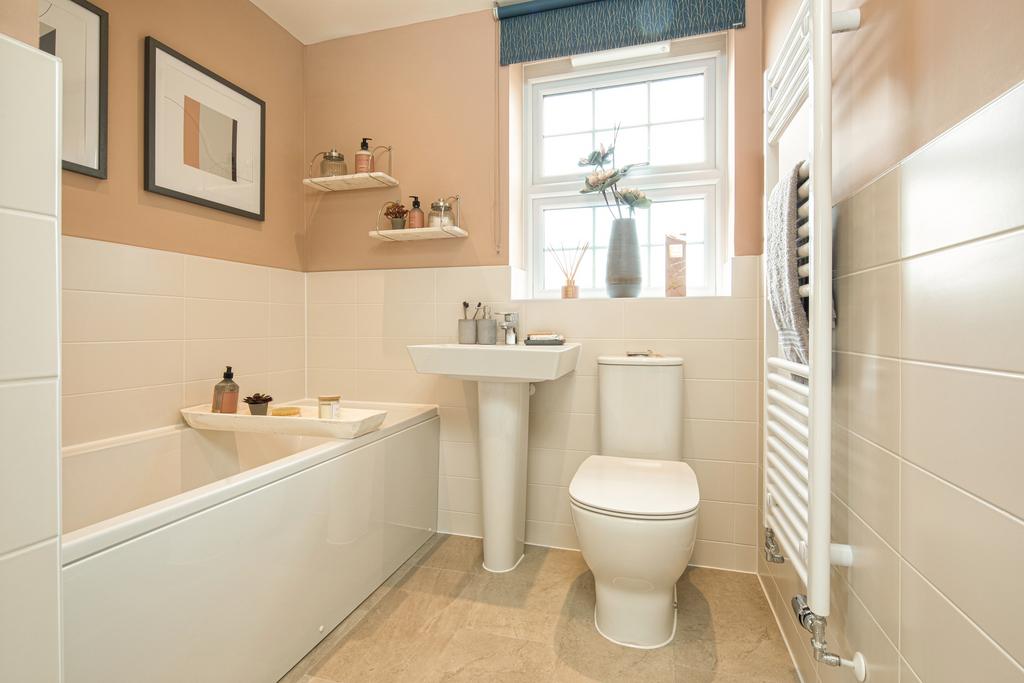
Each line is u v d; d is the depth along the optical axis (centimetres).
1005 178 53
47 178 60
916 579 72
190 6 188
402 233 217
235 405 185
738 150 192
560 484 212
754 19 192
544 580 182
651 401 182
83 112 153
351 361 241
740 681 130
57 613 62
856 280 94
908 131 75
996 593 55
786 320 116
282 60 235
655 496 140
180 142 183
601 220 235
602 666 135
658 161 229
